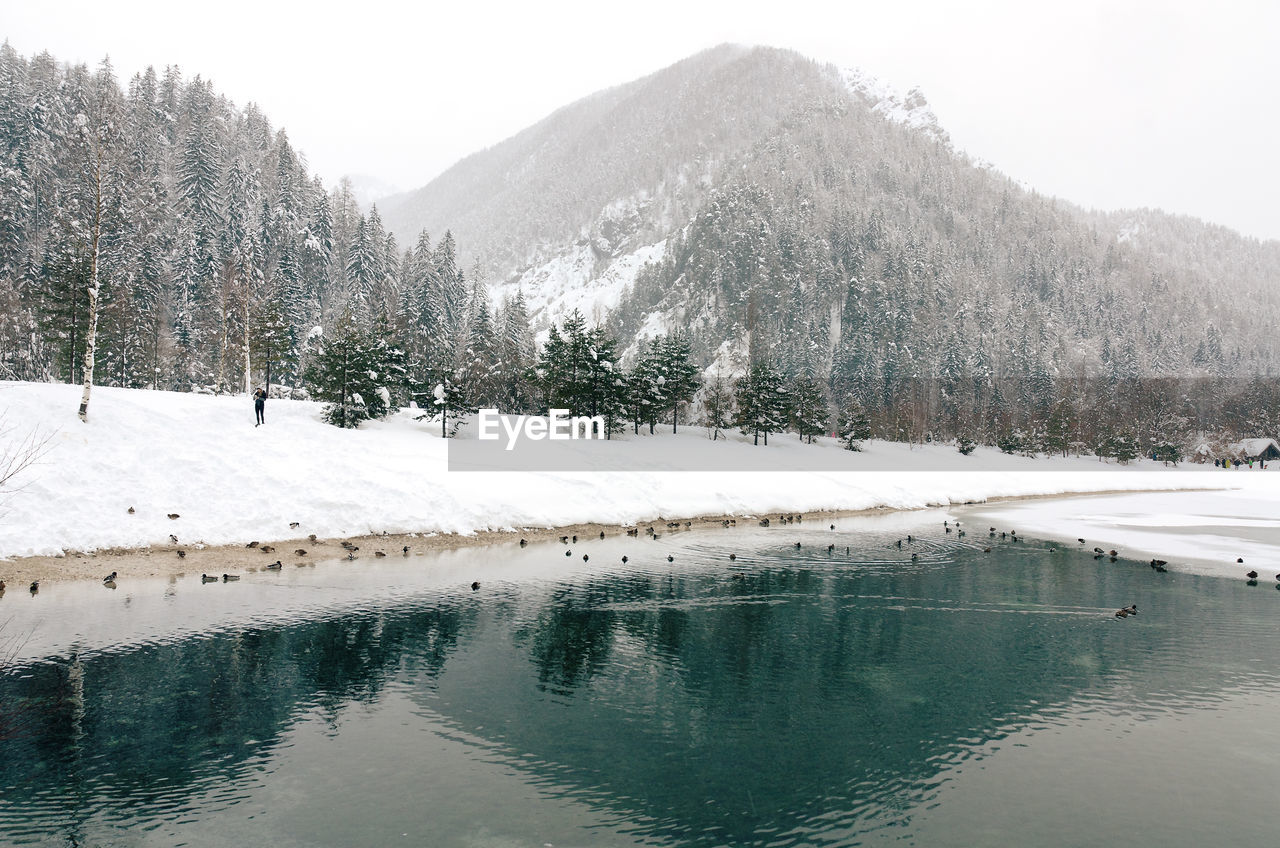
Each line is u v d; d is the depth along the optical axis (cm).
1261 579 2375
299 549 2339
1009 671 1412
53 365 5934
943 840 790
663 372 6550
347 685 1246
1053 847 777
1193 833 816
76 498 2262
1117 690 1312
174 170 10544
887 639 1625
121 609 1647
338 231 10744
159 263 6888
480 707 1168
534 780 922
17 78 9731
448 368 5038
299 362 7288
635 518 3484
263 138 13362
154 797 848
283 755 974
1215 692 1305
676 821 824
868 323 15512
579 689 1264
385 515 2767
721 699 1234
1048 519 4306
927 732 1110
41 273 6250
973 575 2381
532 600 1902
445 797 870
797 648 1544
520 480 3522
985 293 18012
